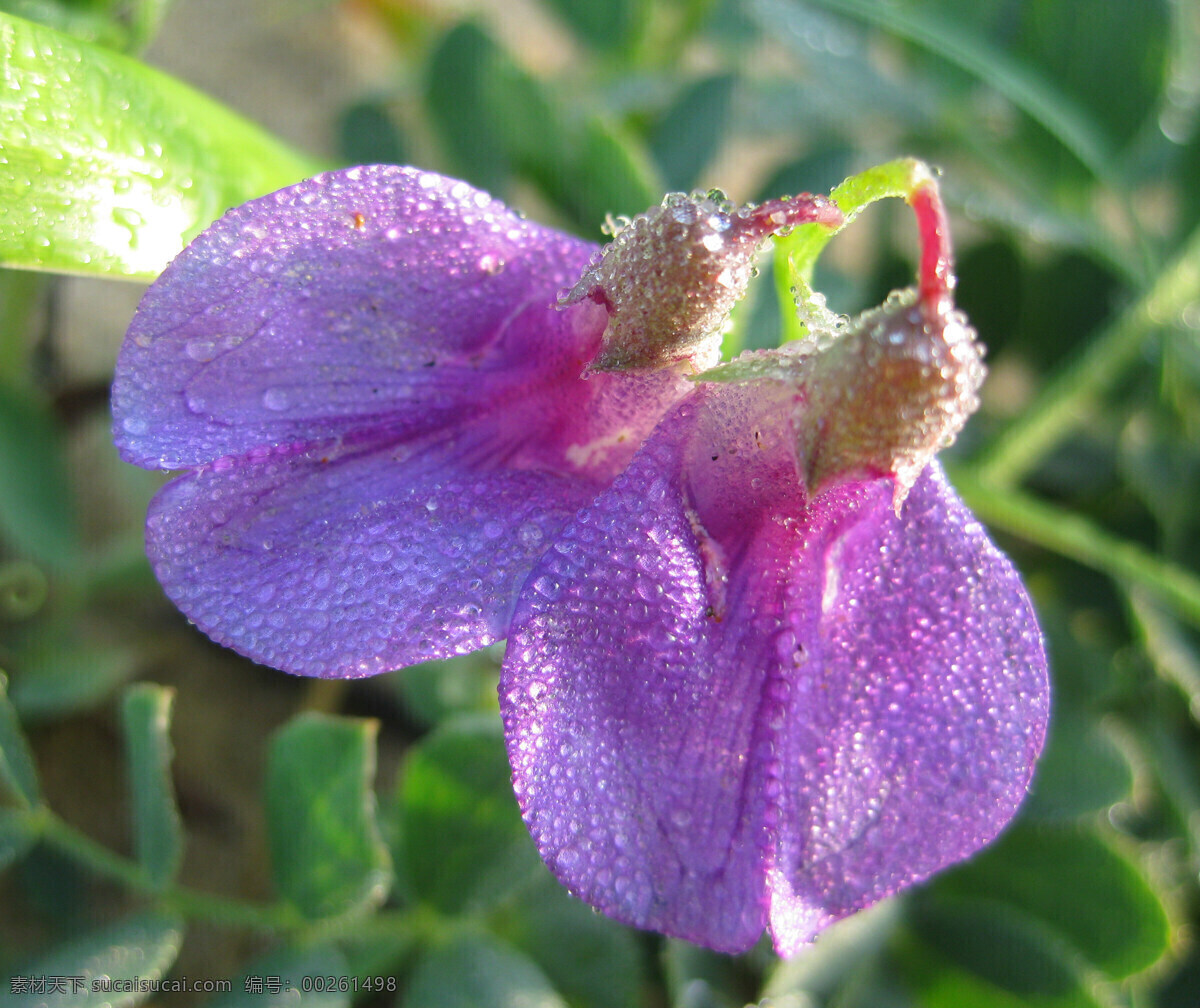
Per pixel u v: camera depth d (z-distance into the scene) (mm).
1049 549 84
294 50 112
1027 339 89
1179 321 89
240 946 68
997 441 82
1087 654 71
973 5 79
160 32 105
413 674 67
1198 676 78
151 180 45
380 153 77
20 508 69
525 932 60
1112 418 91
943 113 88
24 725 70
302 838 49
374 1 108
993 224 88
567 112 69
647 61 98
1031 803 63
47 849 61
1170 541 83
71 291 84
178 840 50
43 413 72
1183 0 89
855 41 92
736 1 102
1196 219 80
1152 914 61
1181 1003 73
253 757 74
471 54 70
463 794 53
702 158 80
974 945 61
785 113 94
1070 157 82
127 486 79
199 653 76
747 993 62
